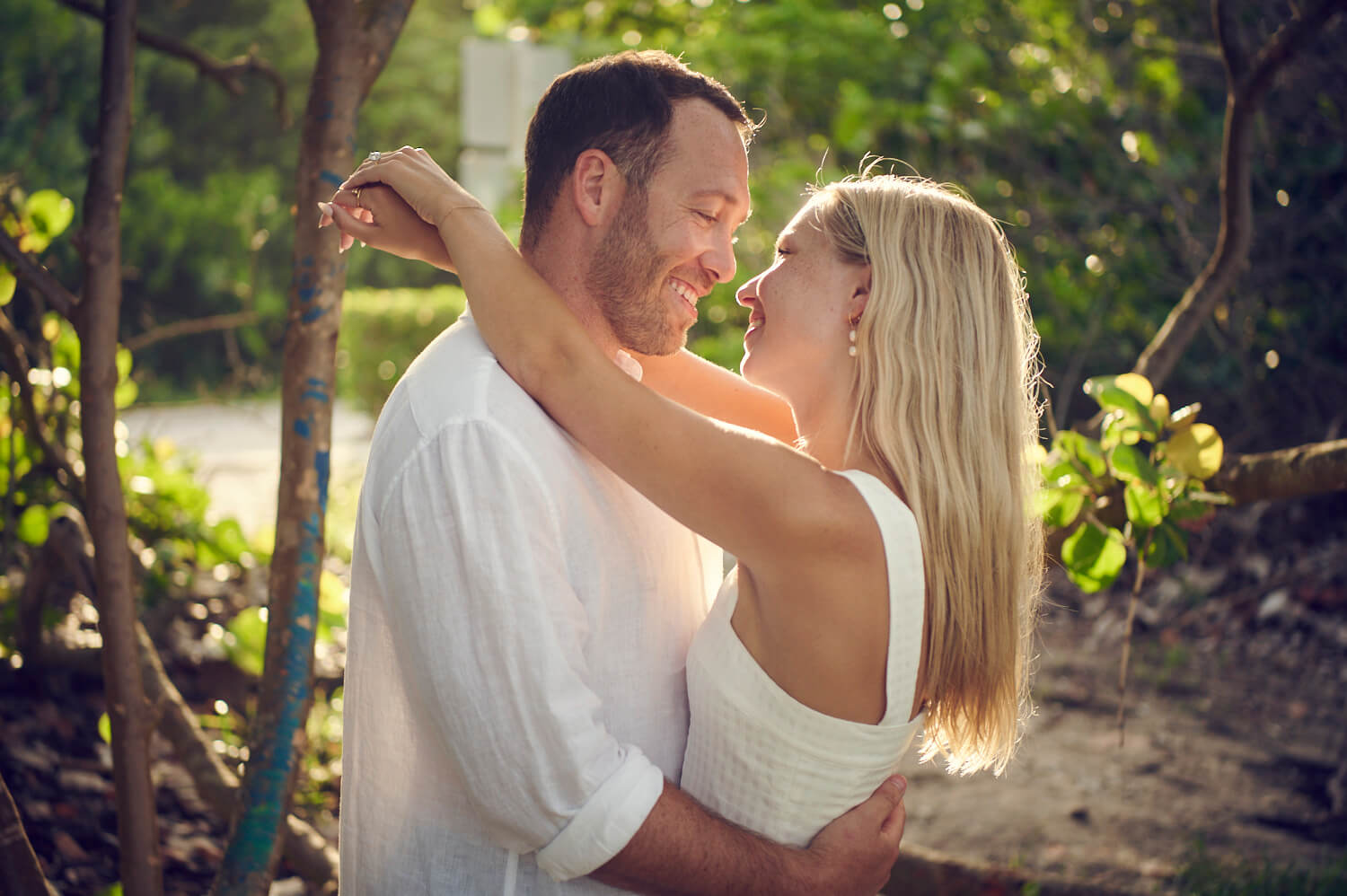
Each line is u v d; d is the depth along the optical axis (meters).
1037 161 5.82
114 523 1.76
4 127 12.08
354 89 1.77
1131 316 6.06
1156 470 2.09
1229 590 5.82
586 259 1.45
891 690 1.29
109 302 1.75
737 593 1.36
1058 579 6.31
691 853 1.24
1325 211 5.81
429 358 1.39
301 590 1.73
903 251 1.36
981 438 1.34
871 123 5.32
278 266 17.20
